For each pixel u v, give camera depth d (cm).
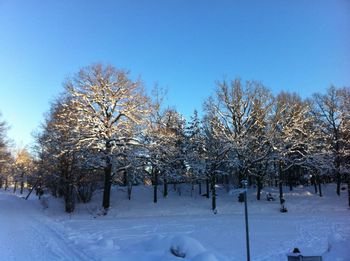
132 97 3372
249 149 3891
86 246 1354
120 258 1131
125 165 3494
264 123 3984
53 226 2131
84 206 3616
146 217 3036
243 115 3975
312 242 1570
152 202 3816
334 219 2611
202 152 3984
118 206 3581
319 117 4428
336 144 4303
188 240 1116
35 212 3253
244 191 880
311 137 4150
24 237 1650
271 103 3981
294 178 5366
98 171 3712
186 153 4122
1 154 5259
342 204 3816
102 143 3272
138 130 3431
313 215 3017
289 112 4094
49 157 3441
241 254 1296
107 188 3362
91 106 3284
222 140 3759
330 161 4225
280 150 3788
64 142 3169
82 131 3177
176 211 3462
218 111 3984
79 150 3186
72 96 3331
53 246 1399
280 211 3544
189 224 2361
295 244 1519
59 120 3356
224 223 2411
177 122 4288
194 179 4072
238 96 3966
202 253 992
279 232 1923
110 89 3309
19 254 1238
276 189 4719
